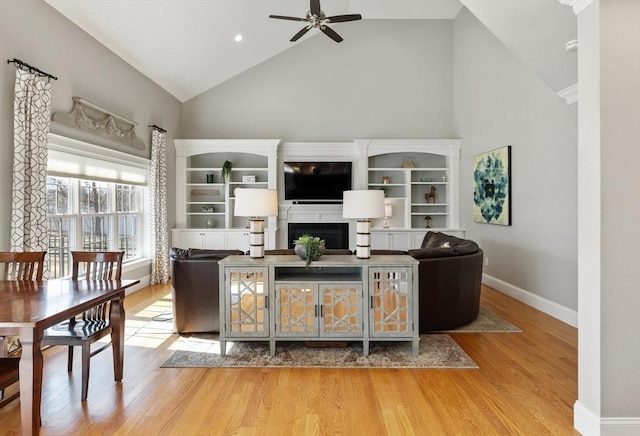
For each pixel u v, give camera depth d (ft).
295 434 6.90
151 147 20.29
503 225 17.98
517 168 16.74
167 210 22.40
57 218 13.73
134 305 15.96
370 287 10.41
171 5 15.29
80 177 14.39
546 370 9.62
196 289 12.18
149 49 17.60
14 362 6.66
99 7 13.76
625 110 6.56
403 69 24.79
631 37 6.56
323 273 11.68
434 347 11.18
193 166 24.94
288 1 19.29
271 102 24.67
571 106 13.19
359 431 7.00
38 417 6.12
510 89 17.25
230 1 16.92
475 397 8.27
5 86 10.85
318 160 24.43
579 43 7.07
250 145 23.58
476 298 13.52
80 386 8.74
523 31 10.85
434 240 18.13
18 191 10.85
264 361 10.22
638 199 6.57
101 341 11.91
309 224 24.52
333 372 9.55
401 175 25.16
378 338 10.48
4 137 10.85
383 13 24.07
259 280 10.59
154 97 20.74
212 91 24.56
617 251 6.59
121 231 18.40
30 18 11.76
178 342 11.72
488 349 11.05
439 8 23.52
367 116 24.81
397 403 8.00
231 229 23.08
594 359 6.72
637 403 6.58
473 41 21.42
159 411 7.68
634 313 6.59
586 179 6.91
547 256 14.64
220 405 7.93
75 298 7.27
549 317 14.14
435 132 24.79
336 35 15.57
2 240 10.84
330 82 24.77
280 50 24.27
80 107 14.14
